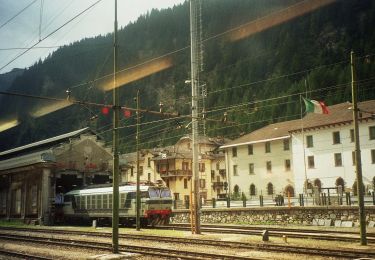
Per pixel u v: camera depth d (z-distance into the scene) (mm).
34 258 16297
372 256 14398
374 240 18688
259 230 25828
